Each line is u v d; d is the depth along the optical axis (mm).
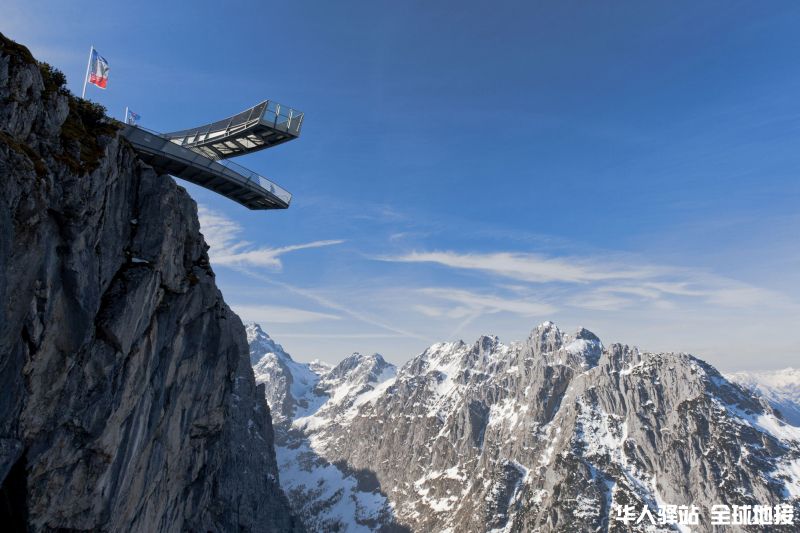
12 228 24562
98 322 33438
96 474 35156
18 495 30672
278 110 56188
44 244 27688
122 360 35625
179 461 52750
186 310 46688
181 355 47406
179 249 44000
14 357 26750
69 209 29469
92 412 33500
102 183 33344
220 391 58531
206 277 50312
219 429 61562
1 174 23844
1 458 27406
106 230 34625
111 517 39250
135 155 39688
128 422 38562
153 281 39031
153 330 40844
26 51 28703
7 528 31297
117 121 42344
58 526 33938
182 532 59312
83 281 30922
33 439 30078
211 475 64938
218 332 54625
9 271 24906
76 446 33125
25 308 26328
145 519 47250
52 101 30422
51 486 32062
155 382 42688
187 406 51156
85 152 32625
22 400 28281
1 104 26344
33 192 25750
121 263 36688
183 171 55250
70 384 31672
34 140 28609
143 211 39500
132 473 41469
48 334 28984
